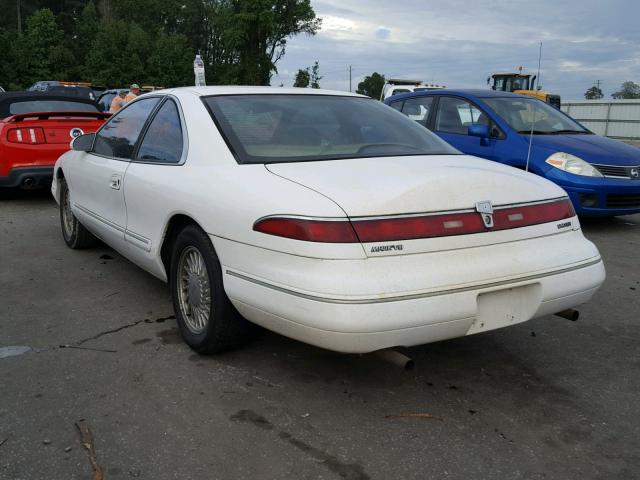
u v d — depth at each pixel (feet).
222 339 10.87
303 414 9.45
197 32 248.11
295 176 9.73
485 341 12.48
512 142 23.97
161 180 11.92
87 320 13.26
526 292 9.69
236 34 177.47
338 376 10.74
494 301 9.37
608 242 21.75
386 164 10.48
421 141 12.47
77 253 18.90
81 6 296.10
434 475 7.97
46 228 22.66
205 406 9.62
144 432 8.86
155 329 12.76
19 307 14.06
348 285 8.32
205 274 11.01
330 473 7.97
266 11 173.88
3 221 23.95
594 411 9.69
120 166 13.97
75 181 17.16
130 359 11.29
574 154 22.67
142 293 15.08
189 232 11.04
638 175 22.74
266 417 9.33
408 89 82.53
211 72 222.69
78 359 11.28
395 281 8.49
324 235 8.52
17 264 17.66
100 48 192.54
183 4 249.96
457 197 9.31
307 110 12.32
